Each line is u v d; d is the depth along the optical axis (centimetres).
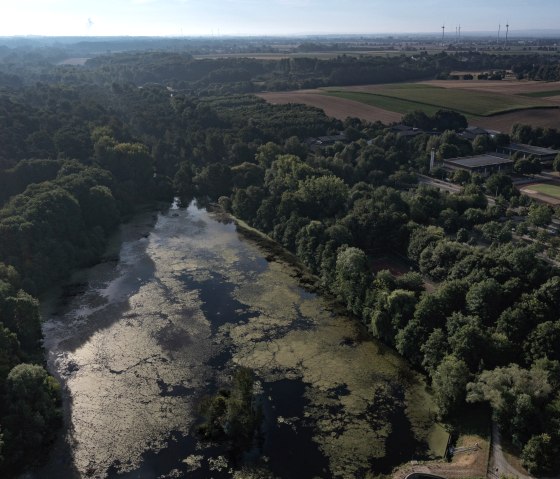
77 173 16500
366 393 8738
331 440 7706
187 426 8019
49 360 9612
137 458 7388
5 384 7788
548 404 7062
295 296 12100
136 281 12800
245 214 16638
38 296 11988
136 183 18762
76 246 13788
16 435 7312
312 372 9312
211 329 10719
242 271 13338
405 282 10744
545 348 8131
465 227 14350
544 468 6588
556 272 9812
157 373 9300
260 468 7212
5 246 11938
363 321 10819
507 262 10238
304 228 13650
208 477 7062
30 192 14262
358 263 11088
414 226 13212
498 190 17250
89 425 8006
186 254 14412
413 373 9244
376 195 15062
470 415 7869
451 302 9531
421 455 7362
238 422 7694
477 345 8294
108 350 9981
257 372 9319
